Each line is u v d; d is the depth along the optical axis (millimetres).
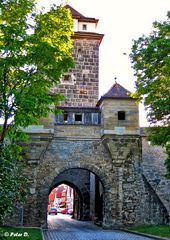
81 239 17922
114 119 26703
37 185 25234
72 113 27266
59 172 25812
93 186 35156
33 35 17156
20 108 16391
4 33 16750
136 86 22359
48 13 18391
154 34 21688
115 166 26297
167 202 28750
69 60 18219
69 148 26406
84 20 38094
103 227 25359
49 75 18062
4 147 13719
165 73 20344
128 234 21250
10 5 17625
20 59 16641
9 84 17453
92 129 27031
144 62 21594
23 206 24562
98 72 36375
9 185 12875
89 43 37062
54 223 33344
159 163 30047
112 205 25656
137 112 27078
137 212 25578
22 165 25312
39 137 25859
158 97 20844
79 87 35625
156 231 20688
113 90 27672
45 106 17562
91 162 26328
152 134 21984
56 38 18547
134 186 26031
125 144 26547
